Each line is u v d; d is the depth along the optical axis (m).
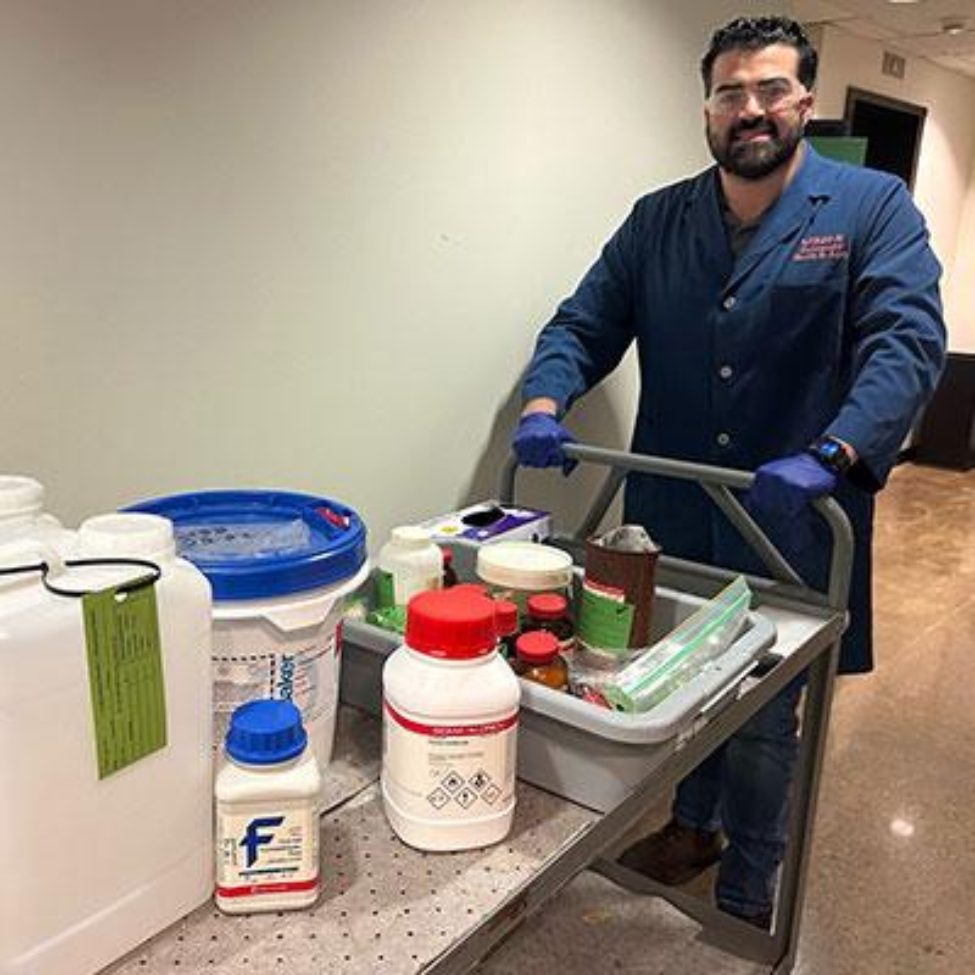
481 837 0.85
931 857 2.19
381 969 0.71
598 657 1.12
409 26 1.50
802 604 1.43
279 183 1.36
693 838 2.19
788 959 1.78
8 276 1.10
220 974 0.70
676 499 1.86
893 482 5.80
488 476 1.89
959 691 3.04
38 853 0.63
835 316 1.63
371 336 1.57
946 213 6.04
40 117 1.09
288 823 0.75
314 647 0.90
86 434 1.21
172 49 1.20
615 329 1.88
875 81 4.90
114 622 0.64
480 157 1.69
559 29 1.79
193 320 1.30
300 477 1.50
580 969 1.78
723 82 1.59
